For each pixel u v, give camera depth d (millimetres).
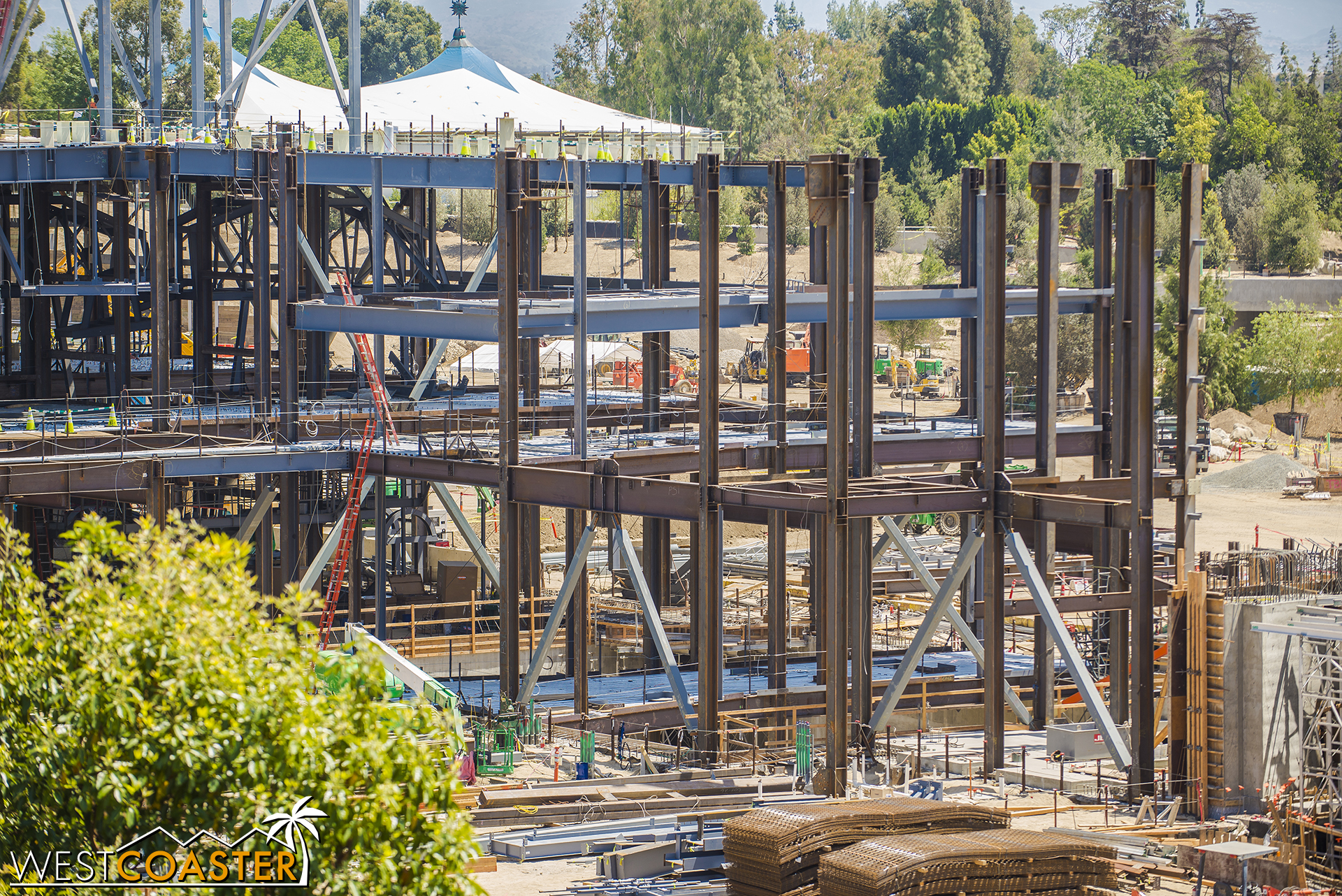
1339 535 125125
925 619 57688
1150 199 53250
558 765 54031
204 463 61531
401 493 77688
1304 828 47031
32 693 22062
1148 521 52719
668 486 56469
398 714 22969
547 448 66750
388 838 22016
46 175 72062
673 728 60844
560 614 58281
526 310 60219
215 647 22078
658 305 62938
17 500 61312
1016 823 49156
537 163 79125
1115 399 67438
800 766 53219
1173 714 51906
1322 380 172625
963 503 55625
